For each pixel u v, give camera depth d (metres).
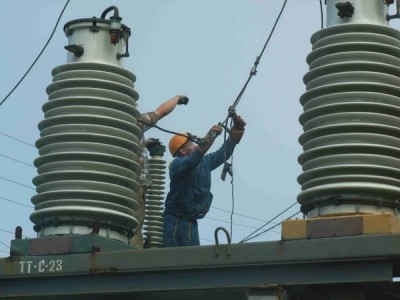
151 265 24.77
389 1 26.19
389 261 22.47
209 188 31.38
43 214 27.70
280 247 23.41
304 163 25.34
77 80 28.53
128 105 28.80
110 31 29.03
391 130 24.81
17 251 26.95
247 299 23.58
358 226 22.98
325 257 22.94
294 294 23.77
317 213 24.70
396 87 25.23
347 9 25.83
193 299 25.70
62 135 28.11
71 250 26.28
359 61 25.30
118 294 25.73
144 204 31.77
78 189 27.61
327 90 25.30
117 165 28.12
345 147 24.59
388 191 24.28
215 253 24.02
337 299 23.19
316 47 26.12
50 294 26.25
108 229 27.66
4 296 26.84
